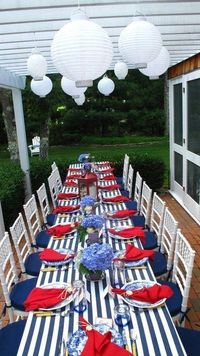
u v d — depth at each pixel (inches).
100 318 76.1
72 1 102.0
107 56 83.1
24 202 260.4
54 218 165.3
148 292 82.3
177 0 105.0
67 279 94.4
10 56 173.9
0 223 178.2
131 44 92.9
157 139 677.3
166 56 120.3
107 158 300.5
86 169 195.9
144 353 66.3
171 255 118.1
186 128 231.3
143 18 95.4
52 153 601.9
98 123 672.4
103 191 184.2
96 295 85.0
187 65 216.7
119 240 117.6
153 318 76.0
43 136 423.8
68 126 667.4
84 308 79.8
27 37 142.6
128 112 667.4
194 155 216.8
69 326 74.6
